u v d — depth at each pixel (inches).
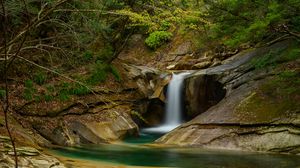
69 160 433.7
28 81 601.0
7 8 340.8
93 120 617.6
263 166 423.5
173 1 490.9
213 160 459.8
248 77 681.6
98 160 452.1
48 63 595.2
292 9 505.0
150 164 438.9
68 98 621.3
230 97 645.3
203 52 1016.9
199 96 791.7
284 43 673.0
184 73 858.1
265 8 537.3
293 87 571.2
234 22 587.5
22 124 526.6
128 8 566.6
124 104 719.7
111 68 761.6
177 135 591.5
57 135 548.4
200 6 584.4
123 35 783.1
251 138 529.3
